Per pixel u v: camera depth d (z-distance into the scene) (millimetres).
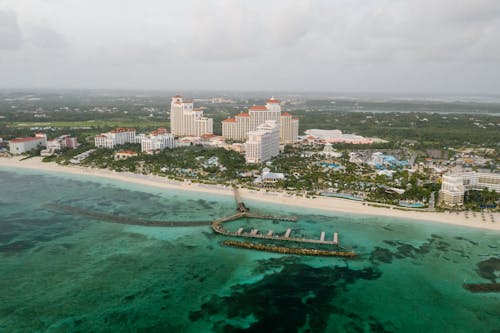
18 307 147875
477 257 194500
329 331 139375
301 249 198500
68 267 178625
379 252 199250
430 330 140750
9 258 186125
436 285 169125
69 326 137750
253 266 184125
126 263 183625
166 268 180000
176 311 148250
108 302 152625
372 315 148625
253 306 152750
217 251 198125
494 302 157500
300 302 156000
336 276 176000
